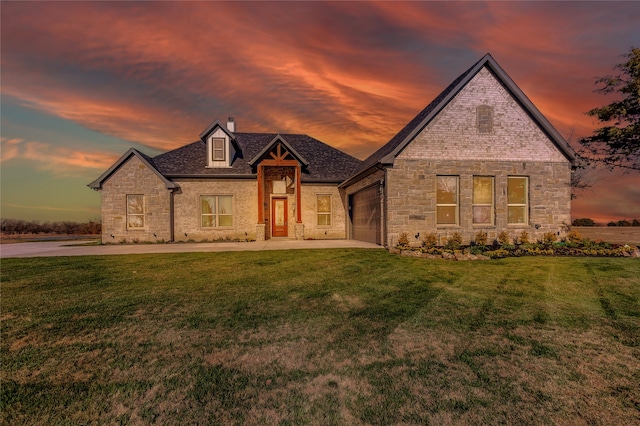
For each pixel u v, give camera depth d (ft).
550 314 14.06
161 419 6.86
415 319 13.50
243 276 22.89
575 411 7.03
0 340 11.49
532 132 41.32
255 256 33.17
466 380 8.43
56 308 15.34
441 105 39.70
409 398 7.54
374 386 8.11
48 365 9.52
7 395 7.84
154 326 12.86
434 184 39.83
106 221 53.06
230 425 6.60
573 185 60.64
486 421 6.66
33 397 7.76
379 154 50.67
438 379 8.47
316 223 60.85
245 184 58.85
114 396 7.81
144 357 10.02
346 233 60.75
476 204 40.60
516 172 40.75
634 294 17.29
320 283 20.53
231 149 61.31
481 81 41.09
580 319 13.39
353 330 12.26
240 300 16.65
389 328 12.46
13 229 97.19
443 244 39.63
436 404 7.29
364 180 49.11
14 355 10.22
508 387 8.06
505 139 40.98
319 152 69.26
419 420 6.70
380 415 6.87
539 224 40.65
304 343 11.04
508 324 12.84
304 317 13.84
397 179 39.42
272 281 21.20
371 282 20.72
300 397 7.63
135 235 53.67
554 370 9.00
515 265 26.48
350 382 8.34
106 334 12.03
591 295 17.17
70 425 6.69
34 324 13.15
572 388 8.02
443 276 22.48
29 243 58.03
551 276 22.02
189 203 57.11
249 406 7.28
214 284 20.39
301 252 36.19
